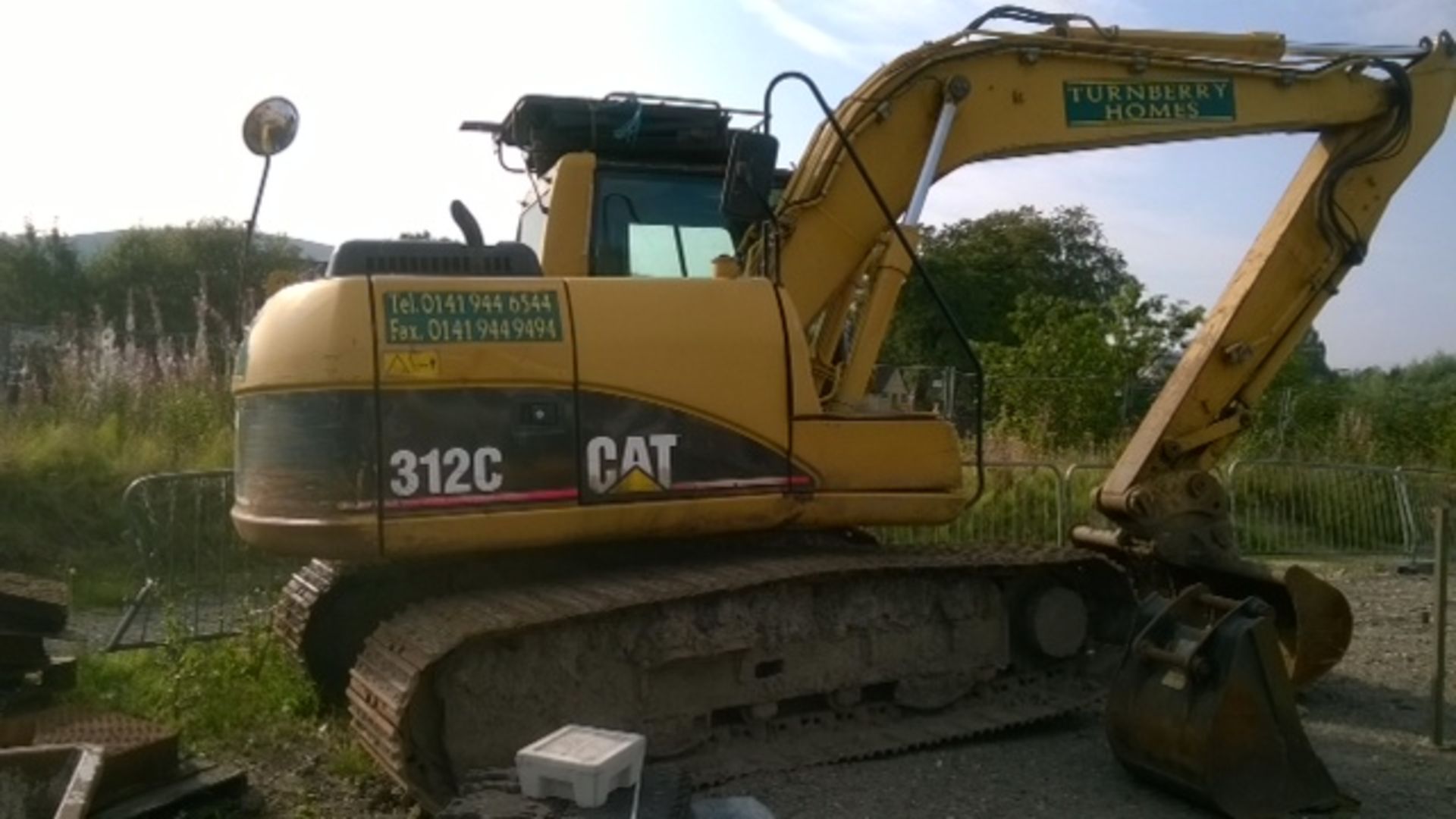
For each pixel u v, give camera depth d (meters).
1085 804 6.01
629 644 6.19
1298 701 7.94
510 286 6.18
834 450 6.63
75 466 13.01
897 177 7.60
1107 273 36.19
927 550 7.34
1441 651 7.04
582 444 6.15
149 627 9.66
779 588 6.57
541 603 5.98
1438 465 20.55
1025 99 7.87
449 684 5.82
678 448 6.32
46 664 7.07
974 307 33.12
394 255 6.40
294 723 7.32
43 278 43.66
